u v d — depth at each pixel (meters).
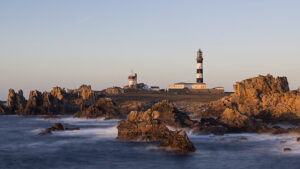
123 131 89.88
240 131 98.06
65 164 65.50
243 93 142.00
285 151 72.44
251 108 124.12
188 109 182.12
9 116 188.88
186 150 73.12
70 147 80.94
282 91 143.75
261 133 95.31
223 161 65.12
